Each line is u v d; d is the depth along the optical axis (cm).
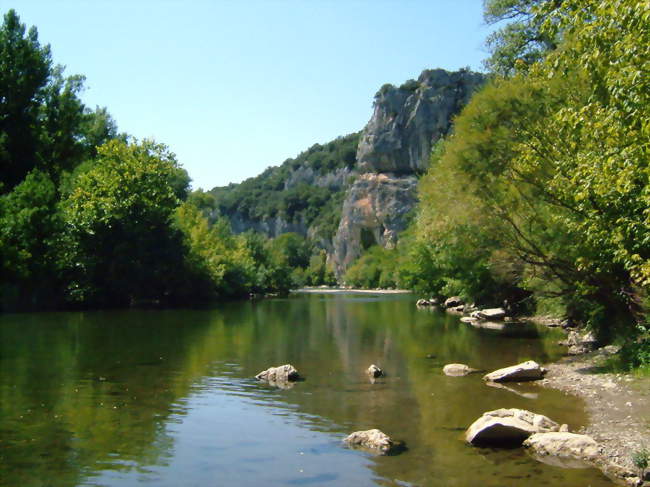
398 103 14012
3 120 4566
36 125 4919
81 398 1317
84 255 4359
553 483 797
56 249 4109
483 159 2008
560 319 3198
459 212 2191
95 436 1014
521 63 1961
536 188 1969
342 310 4931
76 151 5519
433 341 2508
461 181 2100
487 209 2102
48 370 1680
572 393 1387
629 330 1883
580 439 934
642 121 916
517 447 966
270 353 2105
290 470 849
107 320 3394
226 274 7062
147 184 4709
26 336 2533
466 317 3825
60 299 4228
